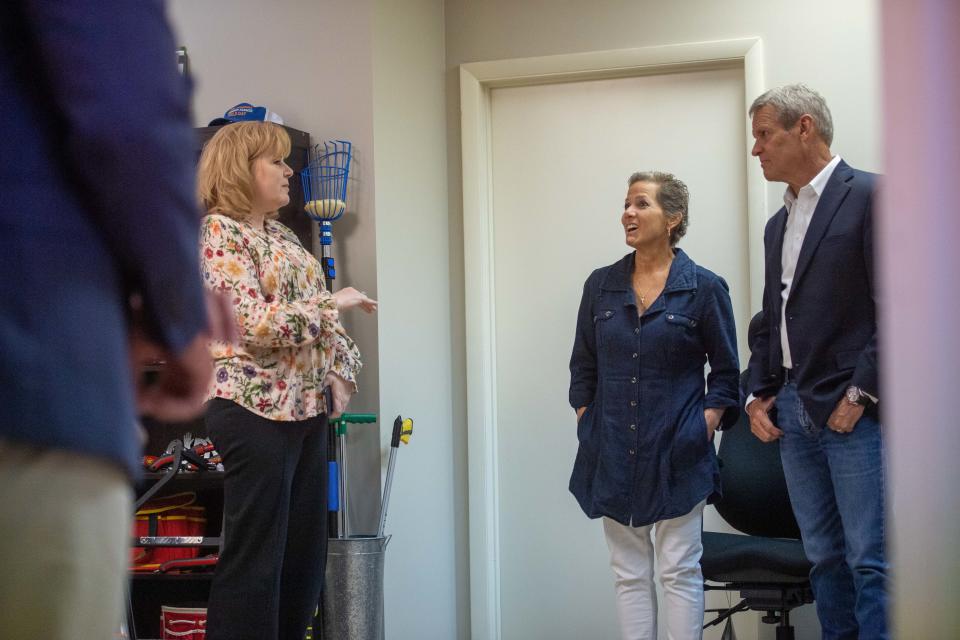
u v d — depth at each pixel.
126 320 0.93
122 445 0.86
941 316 0.46
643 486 3.01
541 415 4.23
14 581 0.81
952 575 0.46
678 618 3.03
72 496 0.83
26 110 0.86
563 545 4.20
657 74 4.16
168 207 0.90
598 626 4.16
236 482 2.63
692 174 4.11
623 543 3.14
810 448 2.83
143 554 3.63
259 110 3.61
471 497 4.22
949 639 0.46
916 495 0.47
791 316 2.79
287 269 2.75
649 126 4.16
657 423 3.03
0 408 0.80
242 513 2.61
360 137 3.75
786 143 2.78
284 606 2.76
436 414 4.11
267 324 2.58
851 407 2.64
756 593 3.16
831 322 2.71
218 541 3.53
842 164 2.77
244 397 2.61
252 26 3.90
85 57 0.86
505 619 4.24
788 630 3.25
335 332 2.72
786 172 2.81
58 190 0.86
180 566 3.51
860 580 2.67
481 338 4.22
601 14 4.16
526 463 4.23
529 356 4.25
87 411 0.84
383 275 3.75
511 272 4.27
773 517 3.52
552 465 4.21
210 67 3.94
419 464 3.97
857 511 2.67
